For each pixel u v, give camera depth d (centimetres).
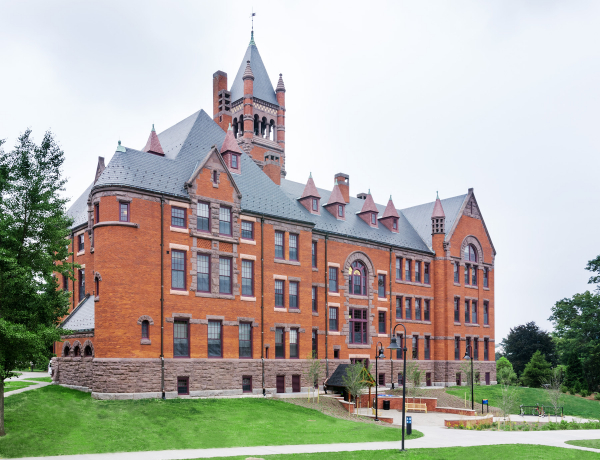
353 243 5600
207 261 4078
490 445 2909
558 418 4931
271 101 7581
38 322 2870
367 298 5666
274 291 4519
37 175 2884
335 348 5253
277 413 3519
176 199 3909
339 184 6269
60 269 2944
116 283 3575
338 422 3478
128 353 3544
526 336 9825
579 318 8188
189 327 3878
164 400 3512
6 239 2778
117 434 2759
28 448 2475
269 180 4819
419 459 2492
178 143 4378
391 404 4775
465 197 6894
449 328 6375
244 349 4247
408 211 7275
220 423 3112
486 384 6812
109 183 3659
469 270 6831
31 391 3709
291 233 4759
